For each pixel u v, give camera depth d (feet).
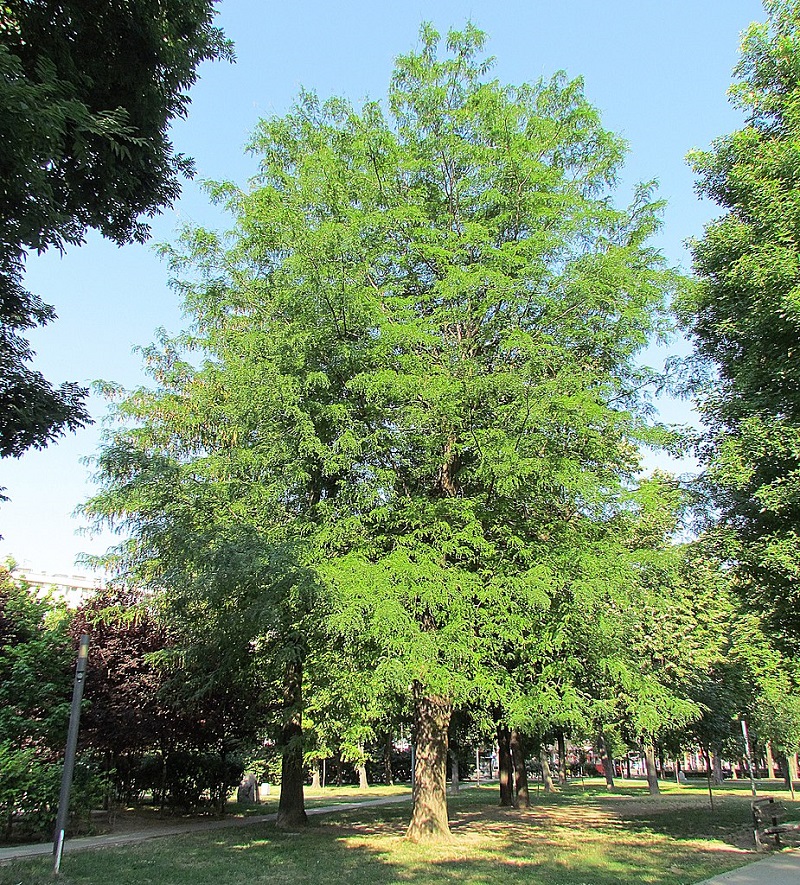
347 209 48.78
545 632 41.29
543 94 54.70
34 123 21.91
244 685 54.85
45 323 30.32
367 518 43.73
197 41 30.89
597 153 53.42
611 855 42.57
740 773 189.98
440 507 43.39
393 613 37.50
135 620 60.08
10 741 50.34
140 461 46.21
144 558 49.88
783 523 48.62
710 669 73.20
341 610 37.70
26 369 30.48
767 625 52.90
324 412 43.80
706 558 56.39
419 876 35.01
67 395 32.40
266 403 43.32
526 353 42.83
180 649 51.13
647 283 45.44
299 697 54.49
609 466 46.21
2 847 43.96
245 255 50.90
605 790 124.36
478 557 44.09
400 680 37.27
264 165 56.95
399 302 45.47
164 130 32.22
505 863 39.34
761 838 46.24
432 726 49.98
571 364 43.83
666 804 86.53
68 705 52.54
